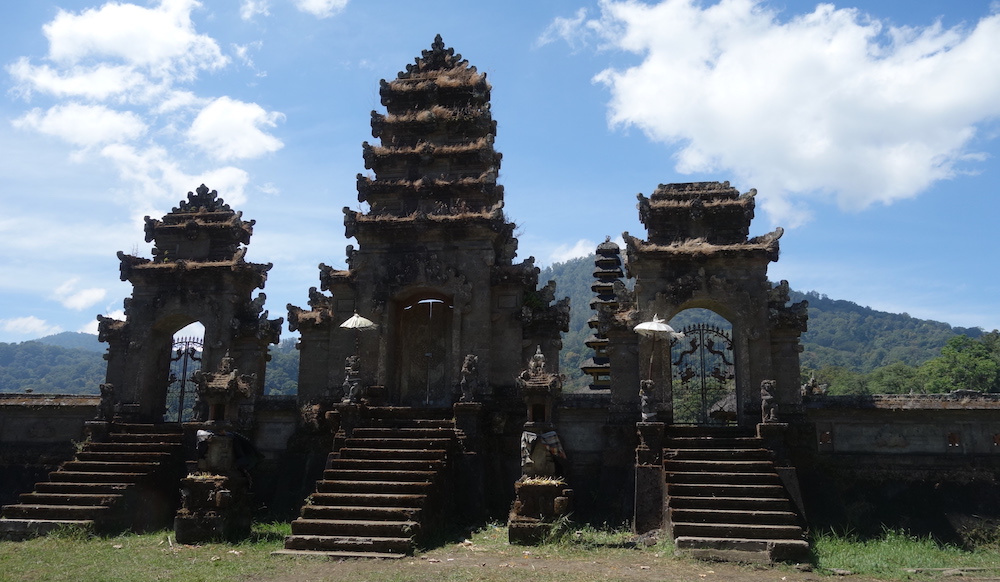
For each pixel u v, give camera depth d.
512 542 19.73
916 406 24.41
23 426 29.38
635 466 23.12
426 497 20.48
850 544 21.22
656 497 22.12
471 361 25.12
